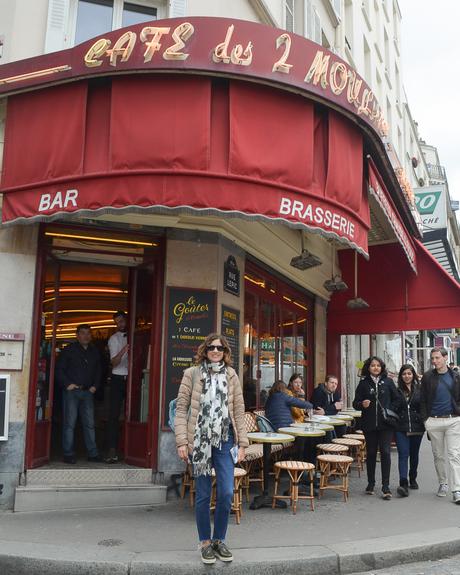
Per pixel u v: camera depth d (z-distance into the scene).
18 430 6.38
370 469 7.55
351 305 10.05
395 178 8.42
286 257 9.66
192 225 7.24
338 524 5.91
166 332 7.08
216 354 4.77
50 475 6.48
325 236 6.43
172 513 6.19
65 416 7.24
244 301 8.64
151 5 7.84
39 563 4.58
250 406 8.80
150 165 5.77
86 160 5.93
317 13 11.87
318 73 6.34
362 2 17.78
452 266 18.38
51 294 7.16
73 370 7.35
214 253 7.47
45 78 6.05
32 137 6.16
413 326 10.80
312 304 12.06
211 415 4.57
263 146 6.04
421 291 10.82
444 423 7.23
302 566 4.71
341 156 6.78
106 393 9.50
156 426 6.96
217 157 5.86
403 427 7.66
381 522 6.02
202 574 4.51
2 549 4.79
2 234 6.57
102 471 6.70
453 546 5.34
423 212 17.20
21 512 6.14
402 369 7.98
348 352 15.47
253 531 5.59
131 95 5.90
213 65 5.85
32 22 7.07
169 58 5.80
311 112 6.41
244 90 6.05
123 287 9.34
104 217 6.76
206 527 4.60
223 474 4.60
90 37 7.61
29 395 6.51
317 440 8.30
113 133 5.83
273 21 8.94
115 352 7.81
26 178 6.11
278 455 8.62
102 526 5.61
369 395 7.48
